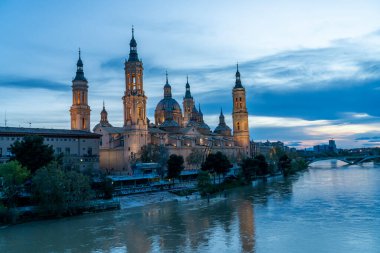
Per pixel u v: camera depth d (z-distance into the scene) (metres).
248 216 112.69
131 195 150.75
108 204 127.62
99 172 170.25
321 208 123.12
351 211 116.62
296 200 142.50
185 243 84.75
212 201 145.00
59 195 113.00
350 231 91.62
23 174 111.94
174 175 179.25
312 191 170.75
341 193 160.75
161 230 97.44
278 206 129.25
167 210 126.44
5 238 91.81
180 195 158.50
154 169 196.88
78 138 186.38
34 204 117.69
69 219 112.88
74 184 118.25
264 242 83.94
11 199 114.44
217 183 199.38
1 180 115.38
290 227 97.19
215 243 84.12
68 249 82.19
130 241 87.44
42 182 111.69
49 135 173.75
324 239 85.25
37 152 128.75
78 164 170.38
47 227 102.62
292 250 77.88
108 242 87.00
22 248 83.44
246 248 79.88
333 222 101.69
